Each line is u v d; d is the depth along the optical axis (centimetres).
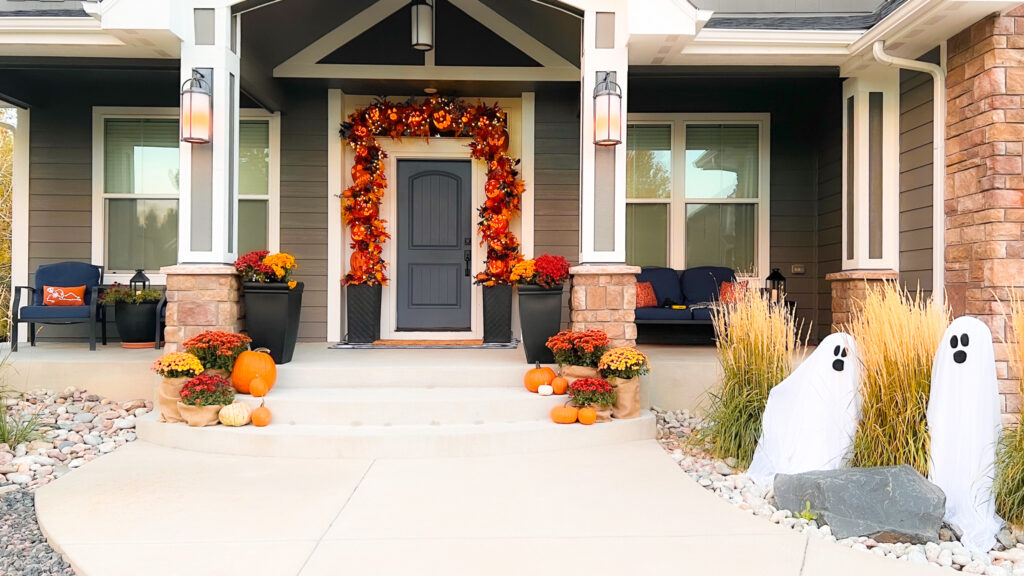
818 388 378
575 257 710
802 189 734
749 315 434
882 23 491
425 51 657
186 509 321
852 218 585
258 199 702
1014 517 330
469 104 722
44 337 693
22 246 700
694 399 545
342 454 416
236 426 435
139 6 479
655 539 289
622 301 507
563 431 439
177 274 489
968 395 338
